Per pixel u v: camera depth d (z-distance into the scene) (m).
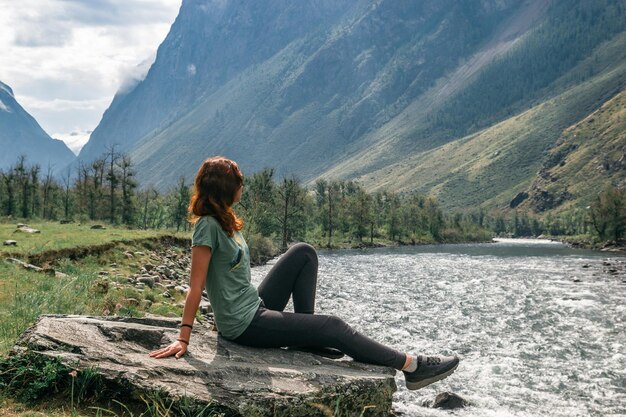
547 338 21.17
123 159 90.81
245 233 68.69
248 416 4.32
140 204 102.62
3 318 8.04
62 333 4.88
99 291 13.64
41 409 4.24
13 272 14.20
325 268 57.12
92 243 23.22
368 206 138.50
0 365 4.52
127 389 4.35
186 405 4.24
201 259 4.76
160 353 4.77
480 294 34.78
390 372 5.38
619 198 122.75
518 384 14.98
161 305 14.45
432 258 78.44
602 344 20.12
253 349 5.26
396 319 25.08
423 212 175.00
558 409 12.99
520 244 165.00
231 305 5.04
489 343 20.22
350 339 5.29
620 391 14.46
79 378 4.36
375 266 60.31
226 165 4.90
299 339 5.22
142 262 24.58
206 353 5.01
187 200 93.75
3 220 57.81
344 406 4.82
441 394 12.77
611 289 37.81
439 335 21.62
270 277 5.58
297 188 106.94
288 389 4.62
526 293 35.50
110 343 4.94
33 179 94.75
